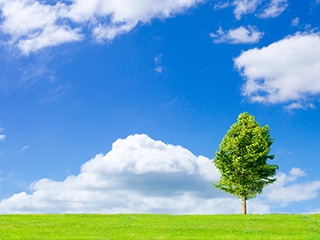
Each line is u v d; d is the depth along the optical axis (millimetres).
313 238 30828
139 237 30922
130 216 48031
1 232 33312
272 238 30484
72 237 30609
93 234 32719
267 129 53500
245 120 54219
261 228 37094
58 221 41875
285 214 49094
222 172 53188
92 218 45219
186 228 36438
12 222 40812
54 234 32406
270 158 52750
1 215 48719
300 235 32406
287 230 36062
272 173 52094
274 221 42375
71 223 40094
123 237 30969
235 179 51781
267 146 52656
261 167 51062
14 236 30656
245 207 52094
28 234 32250
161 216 48656
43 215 48812
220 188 53438
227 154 53188
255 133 52406
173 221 42500
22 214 49875
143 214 50562
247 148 51312
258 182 52250
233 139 52781
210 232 34125
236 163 51125
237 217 47156
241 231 34812
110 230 35656
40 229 35844
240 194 52594
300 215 47750
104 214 50156
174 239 29781
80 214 49781
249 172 51344
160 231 34750
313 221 42219
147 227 37344
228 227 37688
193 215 49875
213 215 49625
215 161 53812
